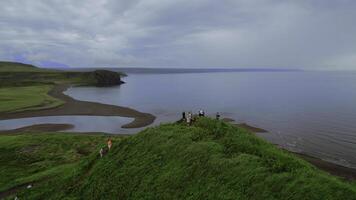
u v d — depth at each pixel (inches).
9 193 1147.3
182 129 1061.8
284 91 6747.1
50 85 7042.3
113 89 7283.5
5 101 4222.4
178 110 4097.0
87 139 2102.6
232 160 762.8
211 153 827.4
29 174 1425.9
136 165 936.9
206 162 799.1
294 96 5605.3
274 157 756.6
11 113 3570.4
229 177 711.1
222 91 6988.2
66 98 4928.6
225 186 690.2
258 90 7160.4
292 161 734.5
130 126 3038.9
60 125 3036.4
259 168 698.8
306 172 660.7
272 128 2847.0
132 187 850.1
